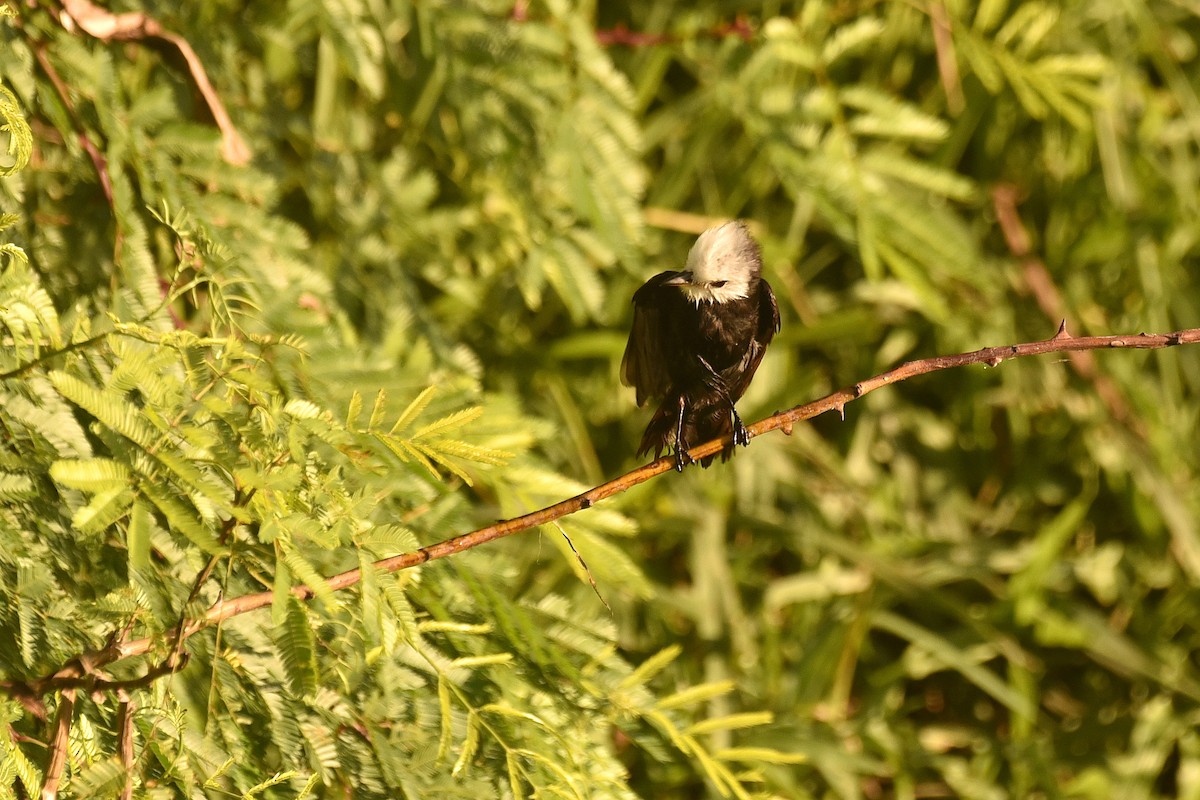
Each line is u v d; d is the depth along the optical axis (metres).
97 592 6.52
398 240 10.29
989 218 13.59
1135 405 13.15
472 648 7.13
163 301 7.08
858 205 9.55
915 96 13.12
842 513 13.19
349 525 5.81
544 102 9.36
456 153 10.73
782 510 13.01
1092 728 12.81
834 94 9.81
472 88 9.52
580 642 7.43
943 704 13.18
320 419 5.86
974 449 13.70
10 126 6.21
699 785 10.91
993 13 10.39
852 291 13.30
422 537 7.34
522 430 7.91
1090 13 12.95
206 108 8.83
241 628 6.68
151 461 5.34
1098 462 13.16
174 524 5.22
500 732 6.75
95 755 5.91
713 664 11.78
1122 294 13.73
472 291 11.13
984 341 13.16
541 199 9.84
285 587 5.44
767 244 12.56
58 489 6.32
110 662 6.00
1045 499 13.46
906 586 12.40
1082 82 11.46
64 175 8.22
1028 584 12.42
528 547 11.17
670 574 12.80
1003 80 11.77
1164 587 13.38
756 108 9.91
